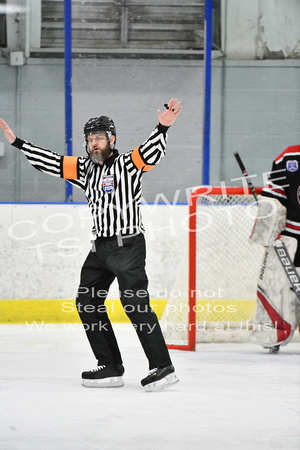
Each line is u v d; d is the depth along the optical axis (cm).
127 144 1862
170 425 811
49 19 1823
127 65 1848
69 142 1838
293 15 1864
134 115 1859
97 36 1836
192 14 1852
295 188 1334
